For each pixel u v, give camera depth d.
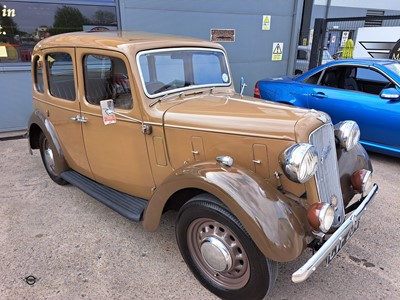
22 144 5.66
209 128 2.34
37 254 2.81
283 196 2.08
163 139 2.57
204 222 2.24
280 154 2.08
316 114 2.27
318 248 2.19
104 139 2.97
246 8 7.54
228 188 2.00
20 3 5.62
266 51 8.25
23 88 6.10
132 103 2.64
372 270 2.62
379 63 4.91
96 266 2.67
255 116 2.27
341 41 14.63
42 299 2.33
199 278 2.42
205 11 7.09
